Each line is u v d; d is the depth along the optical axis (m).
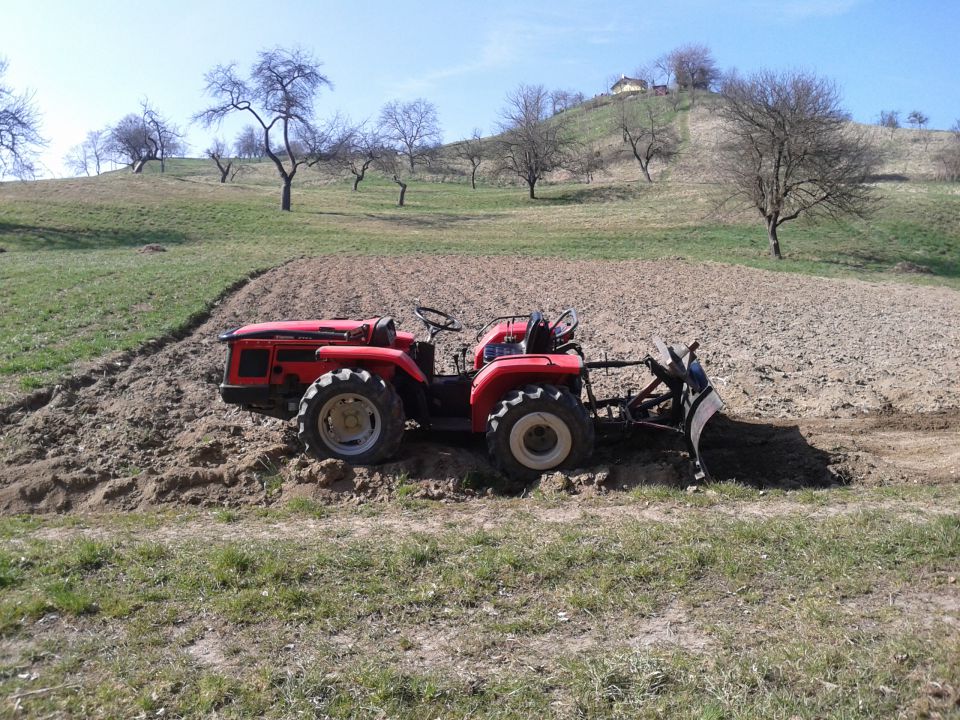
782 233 49.09
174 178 74.62
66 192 58.34
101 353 11.98
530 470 7.07
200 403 9.75
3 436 8.25
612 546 5.38
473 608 4.63
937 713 3.52
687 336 16.08
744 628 4.34
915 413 10.05
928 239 47.69
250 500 6.76
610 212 60.56
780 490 6.77
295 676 3.90
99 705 3.70
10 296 18.38
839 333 16.77
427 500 6.64
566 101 152.50
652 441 8.15
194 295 19.20
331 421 7.27
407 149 109.06
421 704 3.69
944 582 4.80
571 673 3.90
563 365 7.12
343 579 4.97
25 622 4.46
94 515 6.52
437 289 23.69
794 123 39.47
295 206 61.84
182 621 4.48
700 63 130.12
